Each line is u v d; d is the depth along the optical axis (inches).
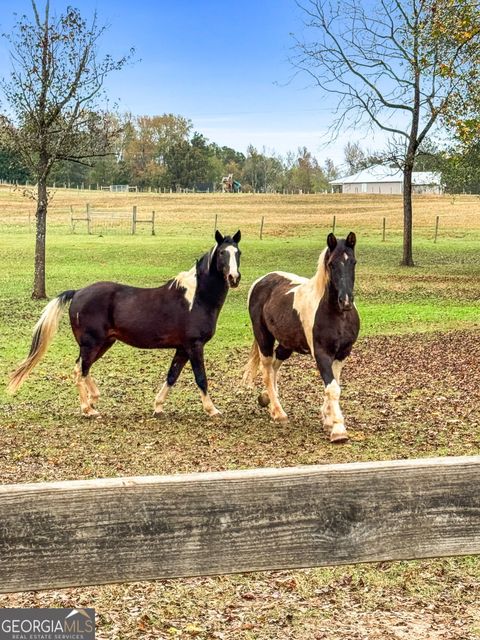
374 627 200.2
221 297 422.6
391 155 1385.3
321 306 368.5
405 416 437.7
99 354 432.5
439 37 795.4
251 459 347.3
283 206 3203.7
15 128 957.8
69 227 2182.6
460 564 241.1
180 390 514.6
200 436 393.7
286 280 417.1
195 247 1659.7
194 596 219.9
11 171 4205.2
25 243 1707.7
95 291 426.3
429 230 2196.1
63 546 92.4
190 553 95.6
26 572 91.4
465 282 1215.6
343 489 98.8
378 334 762.2
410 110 1348.4
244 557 96.8
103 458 351.6
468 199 3469.5
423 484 100.2
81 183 5546.3
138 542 94.4
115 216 2588.6
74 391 510.6
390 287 1150.3
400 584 227.8
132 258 1466.5
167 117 5698.8
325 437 390.0
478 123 819.4
